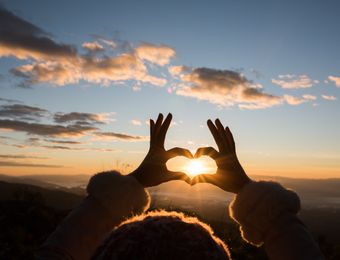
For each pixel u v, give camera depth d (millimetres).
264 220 1274
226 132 1344
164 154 1353
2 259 7078
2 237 8367
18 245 7891
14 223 10242
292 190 1315
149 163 1358
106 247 949
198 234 972
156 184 1365
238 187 1334
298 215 1292
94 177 1377
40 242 8883
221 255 971
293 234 1208
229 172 1327
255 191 1292
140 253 905
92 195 1354
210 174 1339
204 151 1327
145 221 989
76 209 1319
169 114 1373
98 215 1309
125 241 929
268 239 1264
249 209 1291
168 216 1035
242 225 1321
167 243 924
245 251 7281
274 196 1276
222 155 1331
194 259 913
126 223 1030
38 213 11719
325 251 9078
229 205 1348
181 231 959
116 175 1366
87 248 1247
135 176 1369
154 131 1373
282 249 1209
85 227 1271
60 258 1143
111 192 1330
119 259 904
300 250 1158
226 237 7234
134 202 1344
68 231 1230
